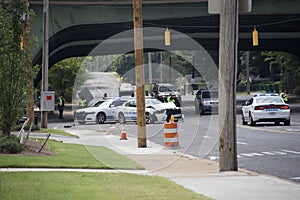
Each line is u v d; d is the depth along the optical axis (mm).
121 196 27109
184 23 109938
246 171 38156
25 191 27953
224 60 37219
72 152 48031
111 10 101062
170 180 33750
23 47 50344
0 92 48719
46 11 77500
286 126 82250
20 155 43750
